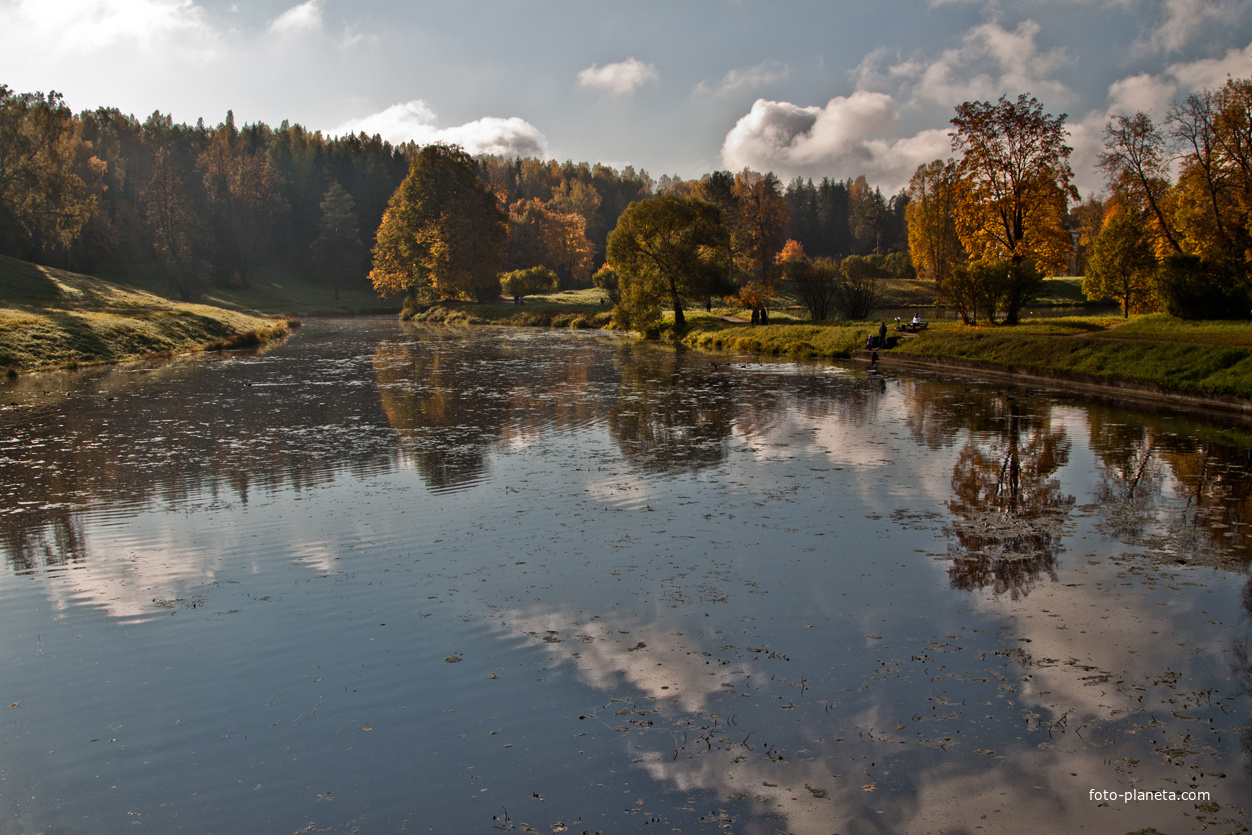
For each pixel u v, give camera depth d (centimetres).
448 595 1035
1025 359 3297
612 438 2095
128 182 11269
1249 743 661
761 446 1967
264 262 12106
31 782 652
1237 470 1630
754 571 1099
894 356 3922
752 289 6862
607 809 600
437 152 8419
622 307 5753
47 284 6081
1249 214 3675
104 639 926
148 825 597
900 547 1193
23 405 2734
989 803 593
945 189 7556
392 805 614
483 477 1688
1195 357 2623
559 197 14750
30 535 1334
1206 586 1010
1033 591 1005
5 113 6650
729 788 621
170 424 2367
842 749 668
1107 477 1596
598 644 880
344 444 2061
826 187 16625
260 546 1256
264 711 758
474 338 5922
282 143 13788
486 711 746
